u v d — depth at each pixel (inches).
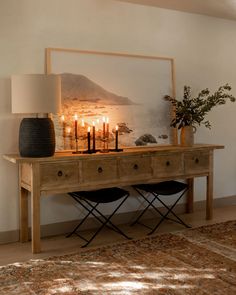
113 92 153.6
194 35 176.6
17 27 134.8
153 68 164.1
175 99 167.2
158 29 165.8
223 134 189.6
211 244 132.3
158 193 144.3
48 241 138.3
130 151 141.3
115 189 145.7
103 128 148.6
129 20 157.8
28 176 128.0
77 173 129.3
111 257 120.6
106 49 152.8
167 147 159.9
